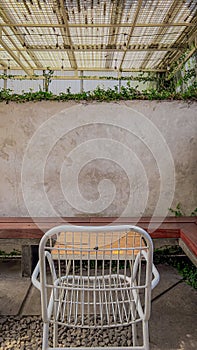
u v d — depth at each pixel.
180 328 2.21
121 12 3.96
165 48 5.33
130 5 3.75
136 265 1.72
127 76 6.80
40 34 4.79
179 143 3.30
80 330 2.15
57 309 1.56
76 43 5.23
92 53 5.79
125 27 4.48
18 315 2.34
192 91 3.31
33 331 2.15
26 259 3.00
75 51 5.57
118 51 5.54
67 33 4.70
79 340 2.04
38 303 2.52
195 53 4.28
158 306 2.51
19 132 3.28
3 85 6.54
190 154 3.31
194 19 4.16
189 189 3.35
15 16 4.08
